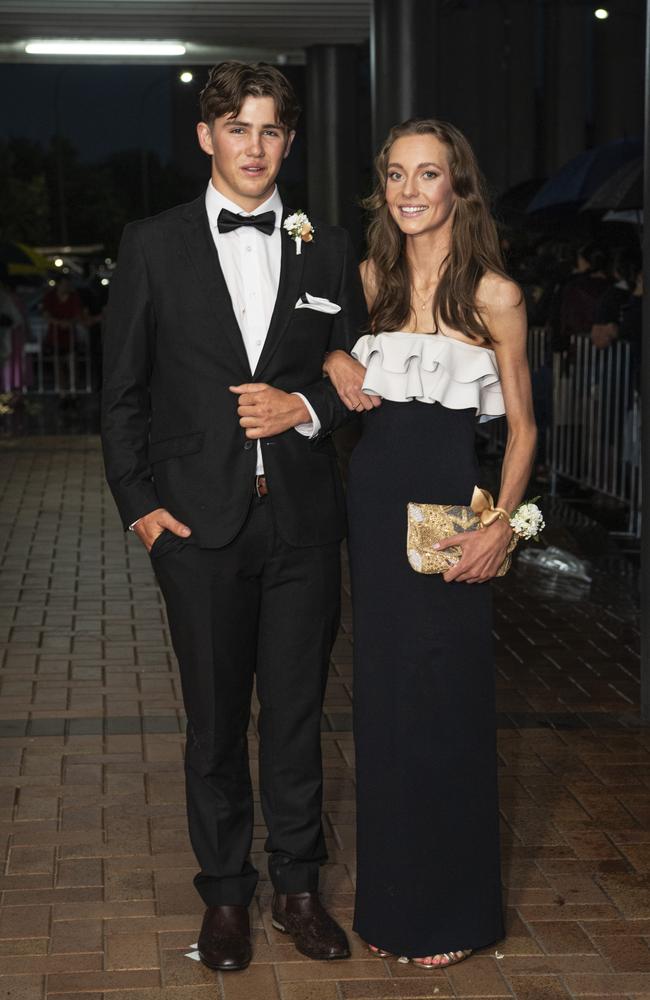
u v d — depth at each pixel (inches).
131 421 126.8
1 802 171.6
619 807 172.4
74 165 1667.1
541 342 447.2
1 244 797.2
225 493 124.9
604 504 393.7
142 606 279.9
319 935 132.8
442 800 128.6
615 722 207.0
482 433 526.3
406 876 129.3
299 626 130.1
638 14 1045.8
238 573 127.3
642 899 146.4
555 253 461.7
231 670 129.6
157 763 186.2
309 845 133.7
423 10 437.4
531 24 1164.5
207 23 551.5
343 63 634.2
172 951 133.8
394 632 128.3
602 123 1120.2
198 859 132.3
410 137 125.0
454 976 129.6
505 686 226.2
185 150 1654.8
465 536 124.7
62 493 417.4
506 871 153.3
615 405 366.3
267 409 123.0
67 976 128.6
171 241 125.5
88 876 150.4
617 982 128.9
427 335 127.7
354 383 127.4
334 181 651.5
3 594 289.3
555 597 289.0
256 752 190.9
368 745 130.3
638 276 401.1
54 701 215.0
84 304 800.3
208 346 124.8
